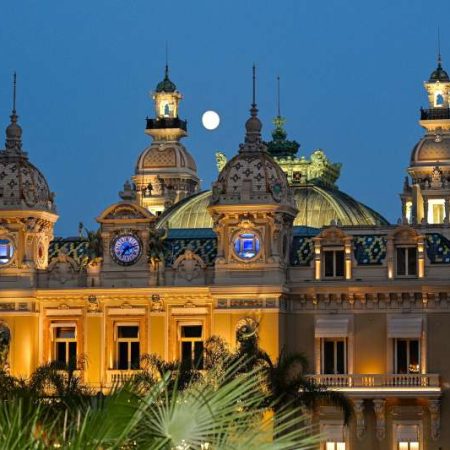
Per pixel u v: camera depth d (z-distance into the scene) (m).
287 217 124.12
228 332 122.00
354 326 121.94
